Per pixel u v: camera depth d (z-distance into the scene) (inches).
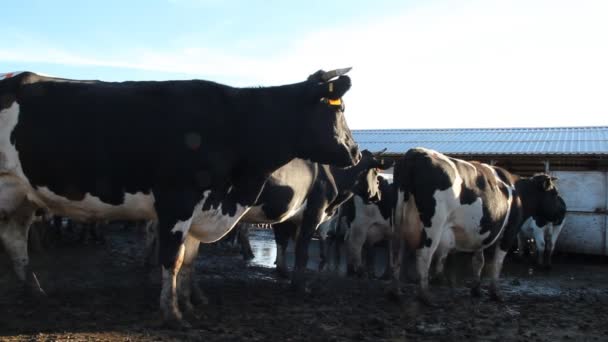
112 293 298.0
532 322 284.5
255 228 881.5
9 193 236.8
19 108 229.1
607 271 535.5
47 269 373.1
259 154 241.9
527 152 708.7
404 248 328.8
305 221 348.8
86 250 492.1
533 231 547.2
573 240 622.5
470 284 416.8
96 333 212.5
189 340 210.4
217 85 243.1
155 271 373.1
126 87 233.9
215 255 530.6
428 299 312.0
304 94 243.6
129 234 674.8
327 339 226.4
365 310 295.6
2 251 423.5
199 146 225.9
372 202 419.2
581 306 339.6
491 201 326.6
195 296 282.0
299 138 246.8
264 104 244.2
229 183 239.3
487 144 796.6
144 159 223.1
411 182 311.0
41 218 447.5
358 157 254.7
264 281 384.8
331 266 498.9
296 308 291.9
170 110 227.8
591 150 685.3
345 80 236.1
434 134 925.2
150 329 221.1
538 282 450.0
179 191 223.3
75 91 231.8
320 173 350.6
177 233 223.3
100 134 224.4
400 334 245.0
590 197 617.0
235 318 256.7
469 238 327.3
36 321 227.6
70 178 226.8
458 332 254.4
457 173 313.9
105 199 229.3
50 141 224.8
